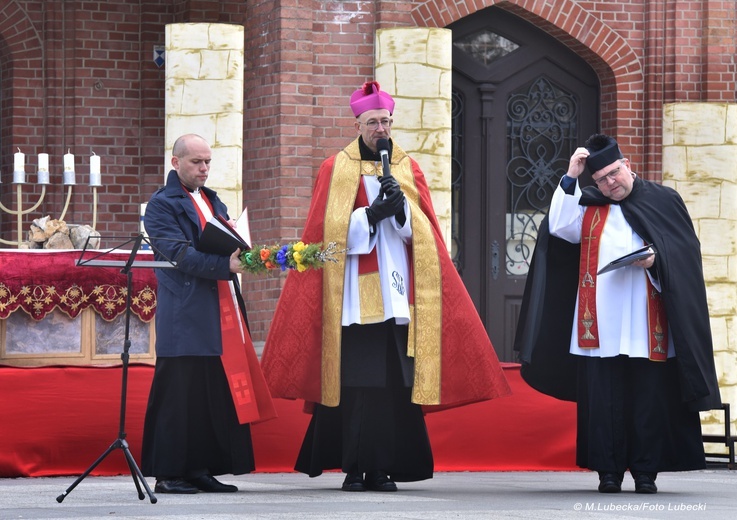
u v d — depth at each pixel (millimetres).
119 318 18469
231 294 14883
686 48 28188
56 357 18156
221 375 14789
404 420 15297
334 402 14641
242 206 26219
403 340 14922
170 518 11828
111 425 18047
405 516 11992
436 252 15000
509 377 19766
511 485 16812
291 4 25375
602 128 28453
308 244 14523
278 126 25344
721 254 25969
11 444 17609
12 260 17859
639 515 12594
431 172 24609
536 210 28453
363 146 15203
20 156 22453
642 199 15641
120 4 27391
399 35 24672
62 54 27172
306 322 14898
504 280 28266
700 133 26156
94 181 22031
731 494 15398
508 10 27828
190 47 23797
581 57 28453
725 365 25734
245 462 14789
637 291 15352
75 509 12875
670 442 15352
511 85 28312
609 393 15414
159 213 14656
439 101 24672
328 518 11758
